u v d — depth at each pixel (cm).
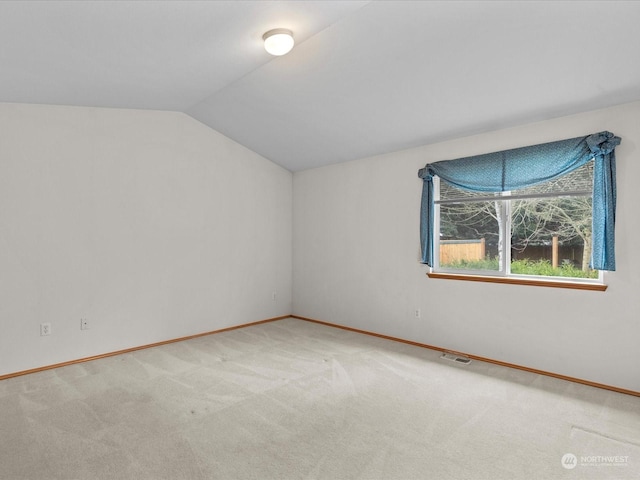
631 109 284
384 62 287
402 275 432
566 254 328
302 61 296
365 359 368
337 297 503
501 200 363
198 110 421
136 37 237
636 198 282
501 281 351
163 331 425
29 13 195
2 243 326
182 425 241
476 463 201
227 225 483
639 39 224
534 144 333
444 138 388
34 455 208
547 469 196
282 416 253
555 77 270
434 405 269
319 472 194
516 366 344
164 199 425
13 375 329
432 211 401
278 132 443
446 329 394
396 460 204
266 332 473
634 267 284
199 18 222
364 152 454
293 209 563
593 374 303
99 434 230
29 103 340
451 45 256
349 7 226
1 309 326
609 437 227
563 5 209
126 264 398
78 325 367
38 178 344
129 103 379
